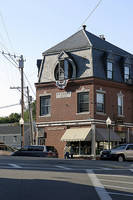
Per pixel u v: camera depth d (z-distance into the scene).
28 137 81.25
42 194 11.87
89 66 43.69
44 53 48.09
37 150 38.72
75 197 11.58
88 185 14.38
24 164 22.77
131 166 25.36
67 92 45.03
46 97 47.16
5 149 49.19
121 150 35.06
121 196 12.28
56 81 45.72
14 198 11.01
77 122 43.75
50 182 14.63
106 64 45.12
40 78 47.97
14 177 15.81
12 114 116.88
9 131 82.56
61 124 45.19
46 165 22.67
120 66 47.66
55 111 45.94
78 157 43.09
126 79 47.66
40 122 47.22
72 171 19.67
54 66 46.34
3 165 21.69
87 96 43.28
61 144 45.06
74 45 45.78
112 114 45.03
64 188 13.26
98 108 43.34
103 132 43.28
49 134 46.28
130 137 47.38
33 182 14.45
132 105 48.25
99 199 11.42
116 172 20.53
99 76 43.91
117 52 47.59
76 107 43.94
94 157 41.88
